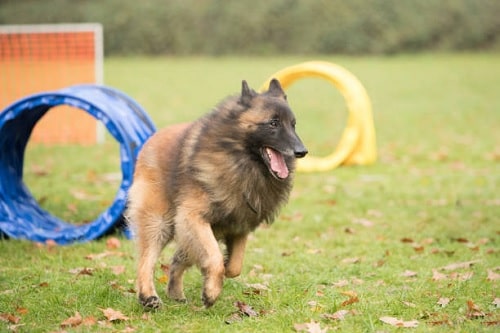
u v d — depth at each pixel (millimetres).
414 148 16234
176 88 27781
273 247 8492
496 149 15977
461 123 20359
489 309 6094
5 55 27266
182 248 6043
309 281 7023
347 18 40312
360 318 5840
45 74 24016
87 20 39906
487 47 42562
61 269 7344
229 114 6020
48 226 9008
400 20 41000
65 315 5910
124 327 5621
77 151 15438
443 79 31219
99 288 6551
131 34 40312
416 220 9820
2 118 8609
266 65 35656
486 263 7590
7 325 5633
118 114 8562
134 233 6316
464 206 10641
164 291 6723
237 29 40500
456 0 42094
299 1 40500
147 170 6363
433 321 5770
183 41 40625
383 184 12320
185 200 5945
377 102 25234
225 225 6102
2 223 8719
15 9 40031
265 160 5957
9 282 6816
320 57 39688
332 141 17438
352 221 9734
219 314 5957
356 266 7582
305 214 10180
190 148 6078
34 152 15172
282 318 5805
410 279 7129
